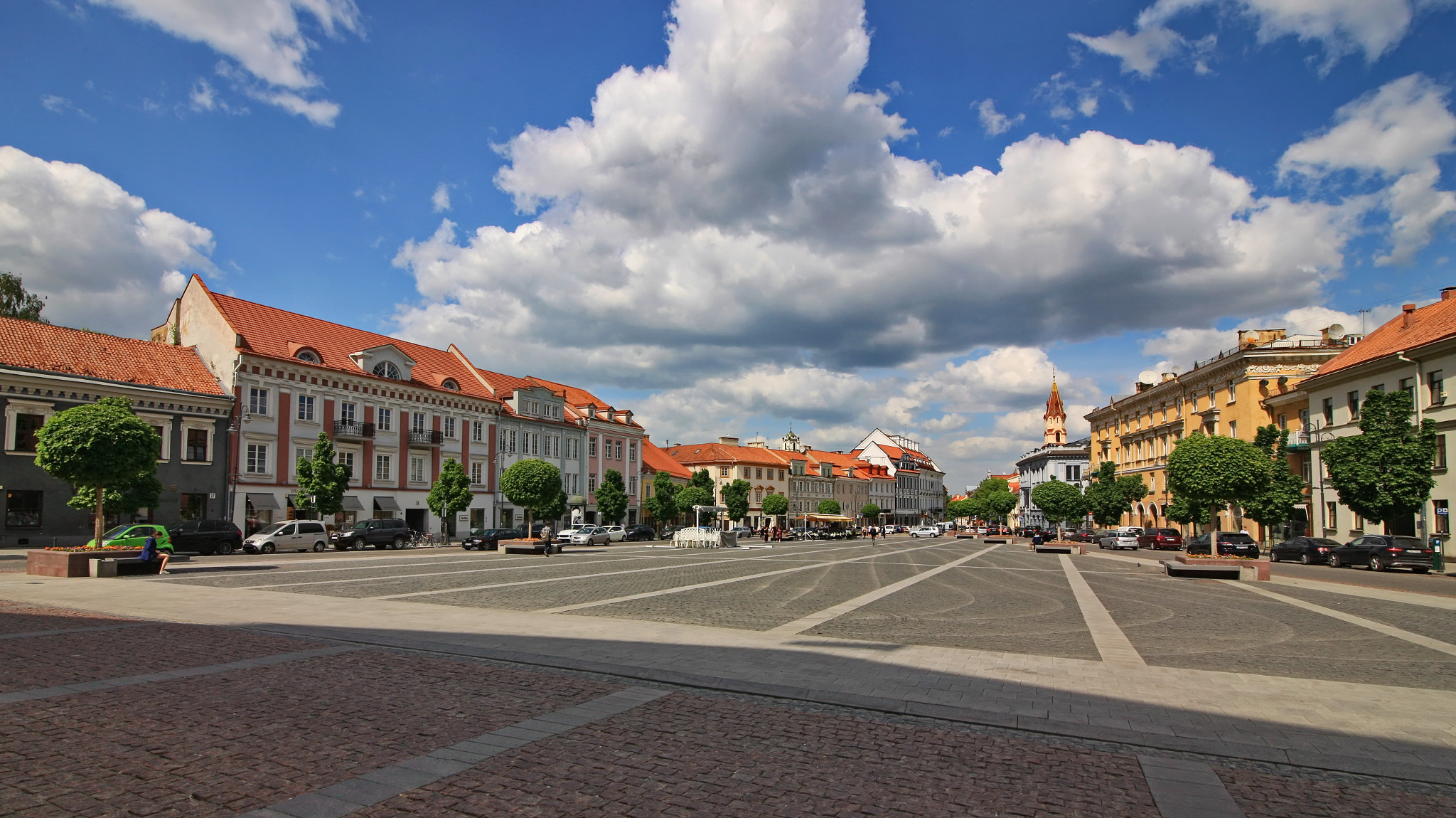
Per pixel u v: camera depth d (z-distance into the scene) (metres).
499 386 69.00
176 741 6.29
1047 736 7.11
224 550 37.41
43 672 8.75
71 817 4.76
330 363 52.31
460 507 51.41
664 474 78.38
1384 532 41.75
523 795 5.30
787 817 5.04
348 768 5.75
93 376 39.91
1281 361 55.81
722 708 7.81
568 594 18.59
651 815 5.00
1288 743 6.88
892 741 6.81
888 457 153.62
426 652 10.51
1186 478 30.00
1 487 36.09
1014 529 144.25
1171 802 5.48
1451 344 36.91
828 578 25.39
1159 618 15.64
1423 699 8.63
